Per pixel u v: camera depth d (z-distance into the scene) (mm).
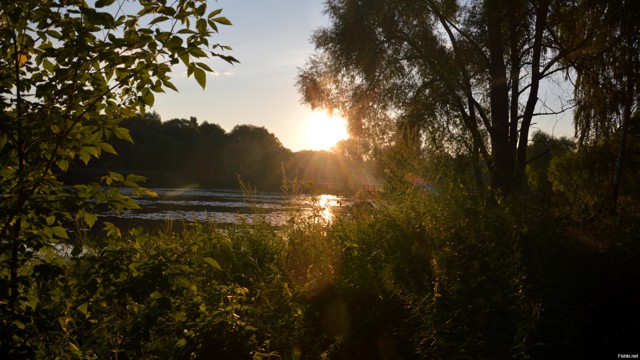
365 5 18812
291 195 9398
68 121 3855
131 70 3811
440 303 5473
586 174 19172
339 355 5312
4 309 3646
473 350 4871
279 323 5188
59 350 4074
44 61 3963
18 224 3754
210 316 4305
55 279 3883
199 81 3775
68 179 43750
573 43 17281
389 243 7246
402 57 19141
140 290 3693
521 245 6605
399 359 5211
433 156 10453
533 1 16375
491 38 17250
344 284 6363
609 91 17266
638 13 15352
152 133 91938
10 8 3570
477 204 8148
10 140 3729
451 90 17859
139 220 23797
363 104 19531
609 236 7816
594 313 5598
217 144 99000
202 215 26891
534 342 4754
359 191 9930
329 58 20219
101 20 3611
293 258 8305
